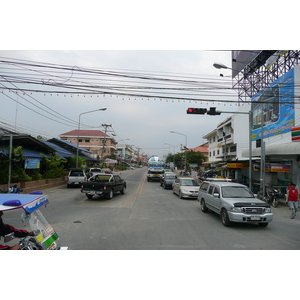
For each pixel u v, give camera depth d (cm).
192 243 636
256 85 2589
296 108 1823
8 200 386
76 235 702
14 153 1616
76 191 1966
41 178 2180
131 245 611
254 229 807
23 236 445
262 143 1587
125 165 8975
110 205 1287
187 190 1580
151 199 1556
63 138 6794
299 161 1731
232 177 2633
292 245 633
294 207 1049
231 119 3019
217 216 1022
